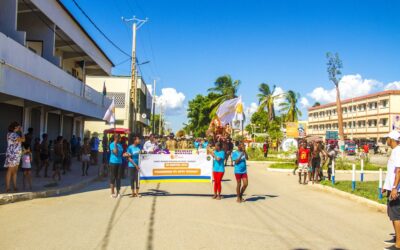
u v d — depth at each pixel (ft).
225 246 22.43
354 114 255.29
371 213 34.47
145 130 253.44
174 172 42.57
